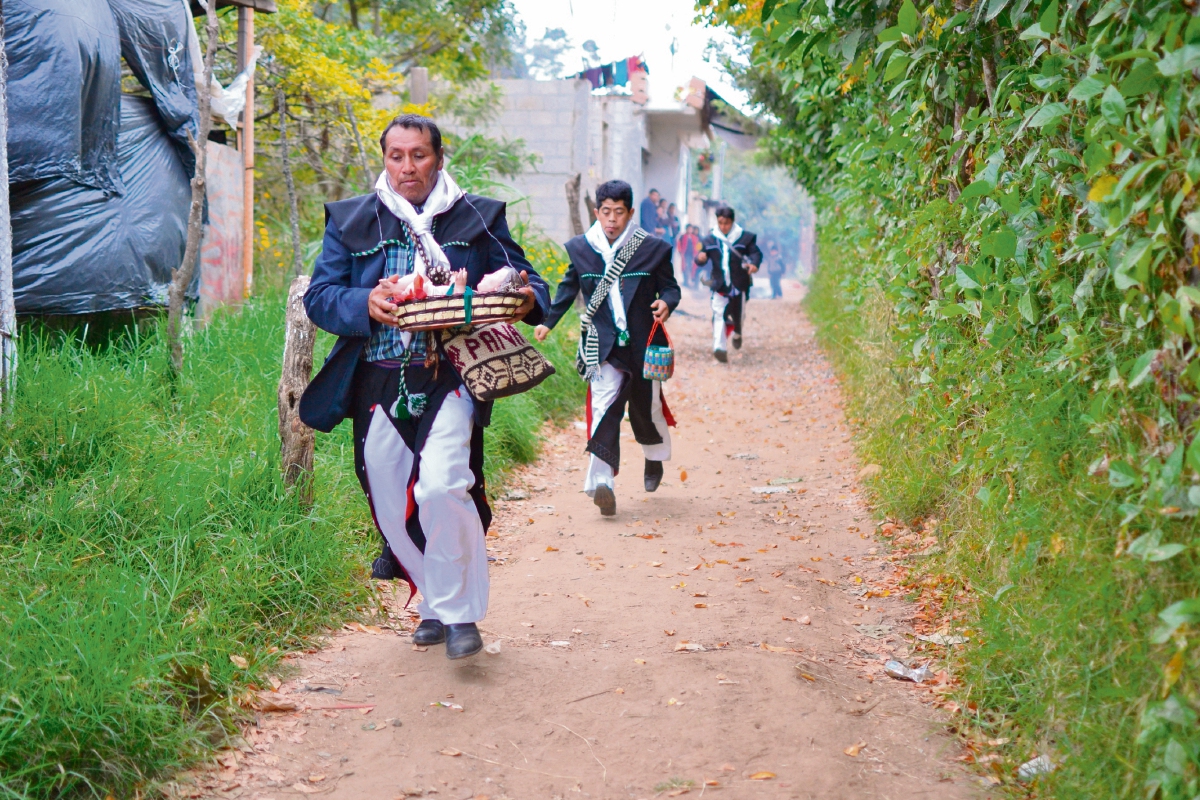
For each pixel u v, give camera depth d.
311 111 11.54
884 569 4.81
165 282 7.49
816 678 3.53
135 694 2.88
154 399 5.54
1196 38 2.16
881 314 7.43
